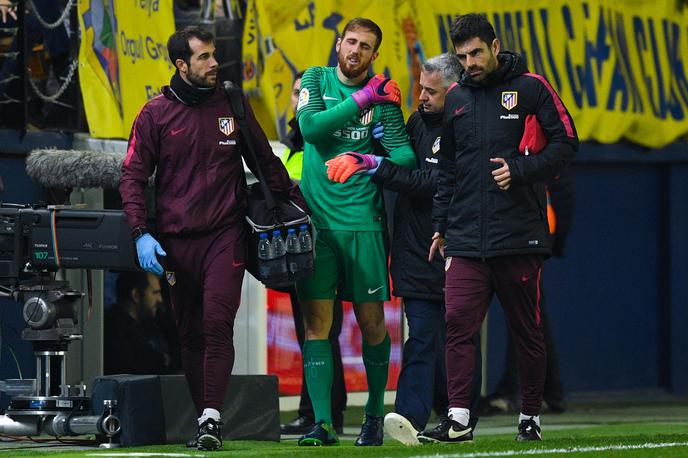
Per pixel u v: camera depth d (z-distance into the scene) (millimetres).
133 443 25031
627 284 45656
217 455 21688
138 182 23516
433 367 25500
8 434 25453
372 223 25453
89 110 31688
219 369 23266
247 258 24297
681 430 31891
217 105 23844
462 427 23719
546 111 23375
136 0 32844
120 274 31984
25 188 31547
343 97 25641
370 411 26250
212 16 35031
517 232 23422
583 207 44656
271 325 34250
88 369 31375
